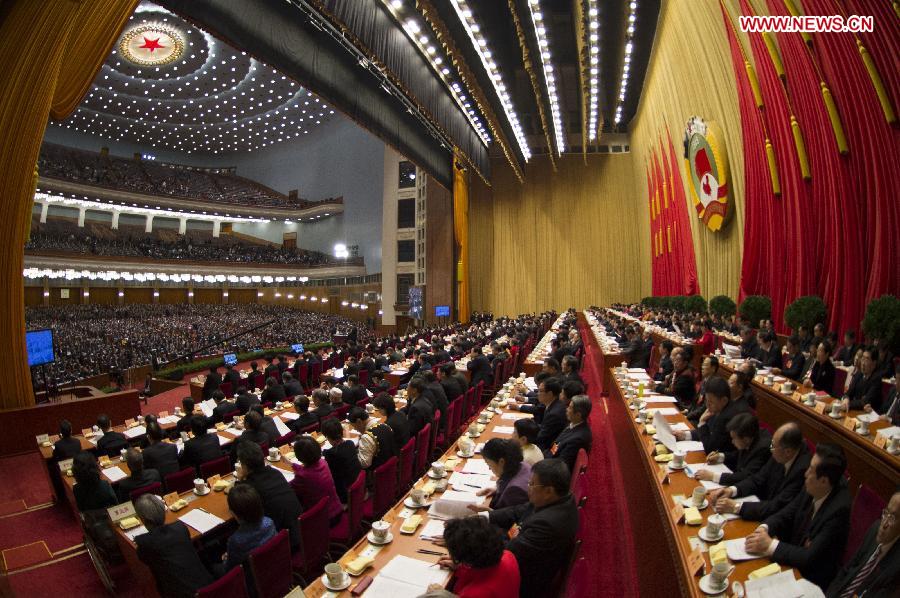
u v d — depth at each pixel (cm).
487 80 2094
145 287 4256
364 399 848
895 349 674
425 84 1738
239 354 2516
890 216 863
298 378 1452
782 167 1194
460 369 1134
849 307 952
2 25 915
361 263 4838
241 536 355
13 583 500
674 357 738
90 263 3653
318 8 1099
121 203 4500
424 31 1526
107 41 1034
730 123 1504
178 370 1922
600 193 3195
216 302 4712
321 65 1429
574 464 457
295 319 4059
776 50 1179
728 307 1497
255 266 4606
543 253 3244
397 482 550
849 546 317
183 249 4672
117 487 540
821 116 1027
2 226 914
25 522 639
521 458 389
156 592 397
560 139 2717
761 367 861
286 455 571
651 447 463
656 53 2167
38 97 932
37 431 939
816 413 566
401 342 1789
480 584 244
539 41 1572
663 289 2434
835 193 994
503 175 3325
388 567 315
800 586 252
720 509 345
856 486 482
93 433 766
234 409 831
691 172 1878
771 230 1266
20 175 922
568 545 306
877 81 868
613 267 3144
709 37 1561
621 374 869
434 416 718
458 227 3142
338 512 468
